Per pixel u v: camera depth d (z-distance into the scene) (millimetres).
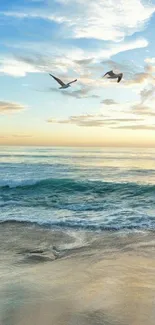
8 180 20047
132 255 7219
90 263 6734
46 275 6062
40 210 12781
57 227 9867
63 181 19828
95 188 18672
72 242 8359
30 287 5461
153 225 10000
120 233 9156
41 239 8625
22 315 4461
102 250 7645
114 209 12898
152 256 7129
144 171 29484
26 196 16578
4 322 4277
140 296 5086
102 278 5883
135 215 11539
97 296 5102
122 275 6012
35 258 7121
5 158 47062
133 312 4547
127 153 66625
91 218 11172
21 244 8195
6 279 5852
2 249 7789
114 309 4645
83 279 5848
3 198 15852
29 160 43188
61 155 55469
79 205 13961
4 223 10367
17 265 6668
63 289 5383
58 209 13031
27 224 10234
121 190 18156
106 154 60938
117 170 30188
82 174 26891
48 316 4434
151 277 5891
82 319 4344
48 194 17266
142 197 16344
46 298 5023
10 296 5090
